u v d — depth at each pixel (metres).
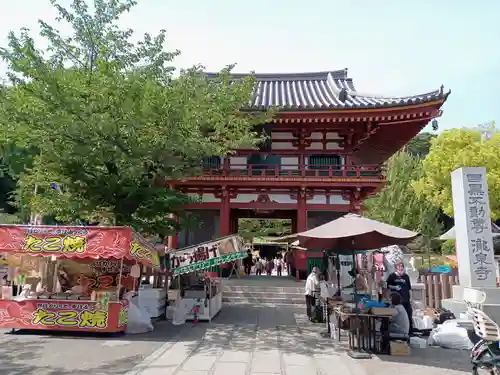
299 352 8.70
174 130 11.25
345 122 20.97
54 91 10.31
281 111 20.11
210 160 21.81
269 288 17.66
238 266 23.44
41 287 12.48
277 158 22.17
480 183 11.51
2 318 10.17
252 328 11.46
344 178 20.81
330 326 10.73
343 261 18.38
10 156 21.58
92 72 11.67
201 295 12.65
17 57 11.15
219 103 13.33
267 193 22.17
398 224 39.22
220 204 21.84
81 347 8.86
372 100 21.47
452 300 11.98
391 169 41.94
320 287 13.19
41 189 16.52
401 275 10.20
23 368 7.18
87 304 10.14
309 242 10.22
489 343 6.57
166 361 7.82
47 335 10.05
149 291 13.06
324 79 29.77
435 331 10.05
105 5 12.77
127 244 10.22
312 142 22.27
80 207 13.04
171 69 13.16
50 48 12.39
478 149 28.73
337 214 22.30
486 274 11.03
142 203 13.65
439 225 38.19
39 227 10.41
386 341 8.85
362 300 9.97
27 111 10.84
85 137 11.12
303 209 21.73
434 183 30.50
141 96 10.82
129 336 10.17
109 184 12.72
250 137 14.97
